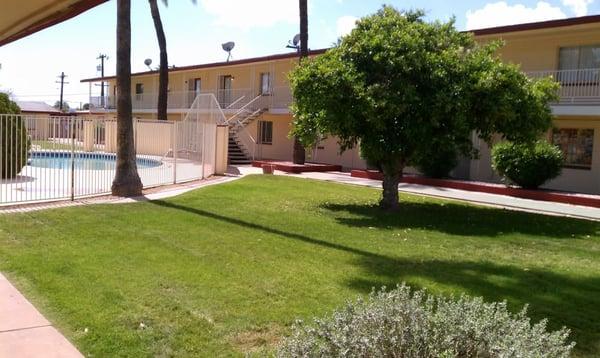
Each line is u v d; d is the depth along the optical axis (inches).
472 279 266.1
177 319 198.4
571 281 268.7
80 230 350.9
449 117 462.9
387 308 125.0
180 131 768.3
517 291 247.9
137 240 324.5
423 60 464.8
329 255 306.5
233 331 189.9
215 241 330.0
